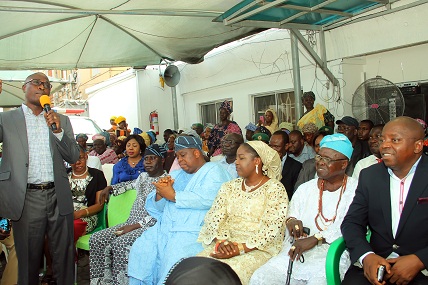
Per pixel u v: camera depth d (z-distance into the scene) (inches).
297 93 257.1
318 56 263.9
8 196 144.3
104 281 162.4
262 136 209.6
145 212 170.7
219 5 212.1
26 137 145.9
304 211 127.7
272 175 139.9
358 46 257.6
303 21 243.1
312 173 171.9
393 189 105.2
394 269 93.7
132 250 150.1
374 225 107.7
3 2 184.5
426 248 94.9
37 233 148.4
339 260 107.7
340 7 216.1
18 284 150.9
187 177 159.5
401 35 234.8
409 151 100.5
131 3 197.8
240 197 134.6
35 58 296.0
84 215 185.3
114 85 543.2
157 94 470.6
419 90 242.7
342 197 121.4
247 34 267.6
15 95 471.8
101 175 201.8
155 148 178.2
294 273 113.7
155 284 146.7
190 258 48.5
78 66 327.9
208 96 413.7
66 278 156.6
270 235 125.3
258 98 358.3
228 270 46.0
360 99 228.4
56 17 222.1
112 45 288.0
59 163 150.9
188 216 146.6
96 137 329.4
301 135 201.5
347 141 122.3
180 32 260.4
